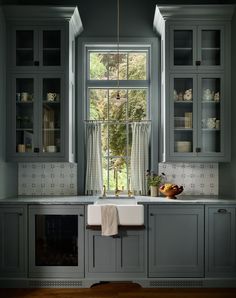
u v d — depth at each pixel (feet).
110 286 12.41
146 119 14.75
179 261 12.23
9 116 13.07
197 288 12.21
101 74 14.83
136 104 14.80
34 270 12.26
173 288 12.21
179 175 14.38
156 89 14.35
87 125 14.44
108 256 12.21
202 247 12.21
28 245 12.28
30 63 13.16
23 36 13.20
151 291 11.94
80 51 14.38
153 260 12.22
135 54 14.79
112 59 14.83
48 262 12.34
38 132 13.05
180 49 13.16
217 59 13.20
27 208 12.25
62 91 13.00
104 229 11.63
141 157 14.29
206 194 14.38
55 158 13.02
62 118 13.00
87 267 12.23
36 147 13.04
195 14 12.98
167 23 13.05
